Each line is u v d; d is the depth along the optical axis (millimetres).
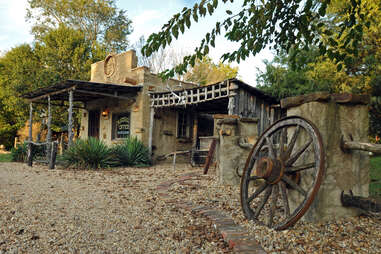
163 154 11555
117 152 9766
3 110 20844
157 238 2797
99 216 3467
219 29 3469
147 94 11242
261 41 3820
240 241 2477
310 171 2828
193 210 3613
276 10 3549
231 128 5367
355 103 3062
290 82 11086
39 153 10945
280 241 2447
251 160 3342
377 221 2873
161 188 5152
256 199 4031
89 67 18375
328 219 2875
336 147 2955
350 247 2293
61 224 3133
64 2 21656
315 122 2891
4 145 22250
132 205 3992
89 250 2512
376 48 8219
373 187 4250
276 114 10695
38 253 2416
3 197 4258
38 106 17141
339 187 2955
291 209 3025
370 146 2635
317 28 3709
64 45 17656
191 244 2629
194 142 12758
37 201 4082
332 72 8961
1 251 2414
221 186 5070
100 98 13156
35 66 17891
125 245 2633
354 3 3479
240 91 8602
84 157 8617
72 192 4801
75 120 18312
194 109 12633
